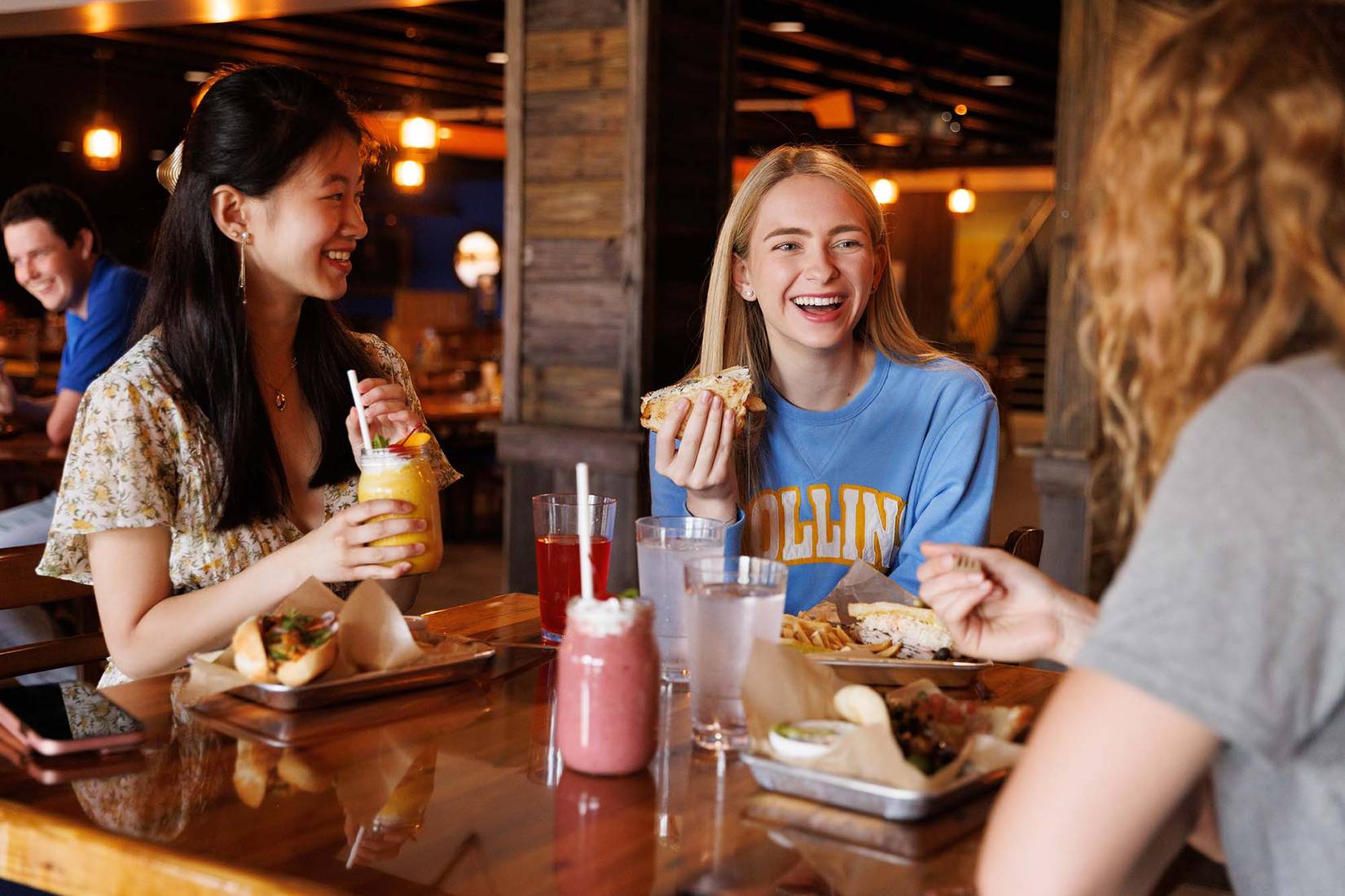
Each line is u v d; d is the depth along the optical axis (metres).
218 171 1.76
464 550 7.09
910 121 9.00
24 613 3.41
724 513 1.80
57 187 4.25
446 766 1.17
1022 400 17.16
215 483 1.80
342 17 7.31
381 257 14.95
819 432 2.04
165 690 1.39
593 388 4.66
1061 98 4.21
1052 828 0.77
